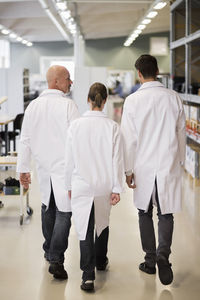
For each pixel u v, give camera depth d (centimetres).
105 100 337
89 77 1151
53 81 362
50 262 361
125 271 379
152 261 371
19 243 452
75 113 353
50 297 333
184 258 407
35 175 812
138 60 351
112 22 1800
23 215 545
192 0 878
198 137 717
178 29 1006
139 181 348
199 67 980
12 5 1444
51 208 381
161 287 348
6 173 630
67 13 1082
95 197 326
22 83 1256
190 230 491
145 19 1239
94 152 326
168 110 339
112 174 327
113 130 327
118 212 570
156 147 342
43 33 2095
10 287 351
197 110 738
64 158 351
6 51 2639
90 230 333
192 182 739
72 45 2605
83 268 339
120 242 452
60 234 352
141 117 340
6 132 869
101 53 2627
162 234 344
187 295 334
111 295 335
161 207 341
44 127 353
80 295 336
